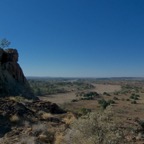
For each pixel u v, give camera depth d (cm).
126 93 12950
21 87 4003
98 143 1184
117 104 7481
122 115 4728
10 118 1922
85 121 1249
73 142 1273
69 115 2391
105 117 1273
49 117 2133
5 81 3616
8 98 2642
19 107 2166
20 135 1639
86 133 1234
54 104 2652
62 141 1504
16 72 4191
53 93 13038
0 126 1778
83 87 18812
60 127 1861
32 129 1745
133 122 3172
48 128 1794
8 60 4159
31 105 2497
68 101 8850
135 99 9606
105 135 1198
